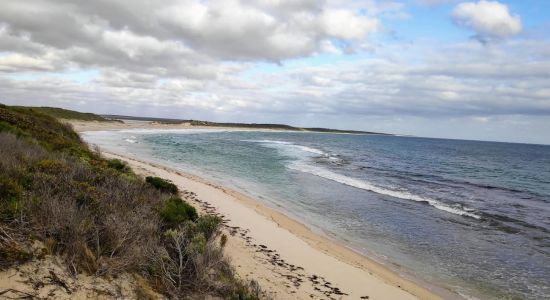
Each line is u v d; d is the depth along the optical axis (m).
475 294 9.21
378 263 10.80
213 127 153.38
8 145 10.10
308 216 15.66
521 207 21.11
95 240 5.35
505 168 48.22
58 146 15.21
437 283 9.74
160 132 82.00
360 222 15.33
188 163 30.39
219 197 16.38
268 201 17.83
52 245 4.80
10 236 4.55
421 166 43.78
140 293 4.89
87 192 7.11
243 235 11.01
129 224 6.27
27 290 4.10
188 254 6.02
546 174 43.56
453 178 33.28
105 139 47.44
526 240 13.95
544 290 9.56
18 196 5.78
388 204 19.12
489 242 13.52
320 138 123.75
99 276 4.79
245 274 7.72
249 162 34.16
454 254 12.07
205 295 5.50
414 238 13.58
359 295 8.13
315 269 9.26
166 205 8.96
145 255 5.57
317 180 25.55
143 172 19.61
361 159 47.81
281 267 8.91
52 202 5.77
